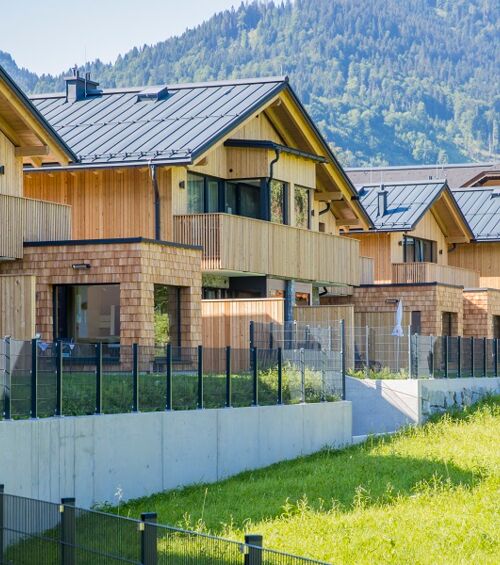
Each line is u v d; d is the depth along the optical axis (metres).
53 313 41.25
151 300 40.47
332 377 40.12
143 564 17.52
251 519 27.27
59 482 26.94
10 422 25.47
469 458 34.78
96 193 47.19
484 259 75.12
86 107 51.78
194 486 31.31
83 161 46.12
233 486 31.39
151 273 40.47
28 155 42.09
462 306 65.12
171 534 17.22
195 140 46.25
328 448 38.44
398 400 44.25
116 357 29.67
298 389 37.91
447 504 28.59
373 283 63.28
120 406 29.44
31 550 19.83
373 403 44.59
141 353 30.33
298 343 40.75
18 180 42.41
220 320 46.00
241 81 51.47
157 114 49.66
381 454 36.50
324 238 54.16
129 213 46.62
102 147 46.81
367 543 24.17
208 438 32.53
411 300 61.16
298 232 51.91
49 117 51.28
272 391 36.34
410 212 66.62
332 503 28.78
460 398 48.16
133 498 29.42
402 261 67.50
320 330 40.75
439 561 22.88
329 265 54.50
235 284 50.41
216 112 48.84
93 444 28.06
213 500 29.44
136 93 52.28
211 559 16.69
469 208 77.19
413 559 23.00
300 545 23.98
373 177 94.06
